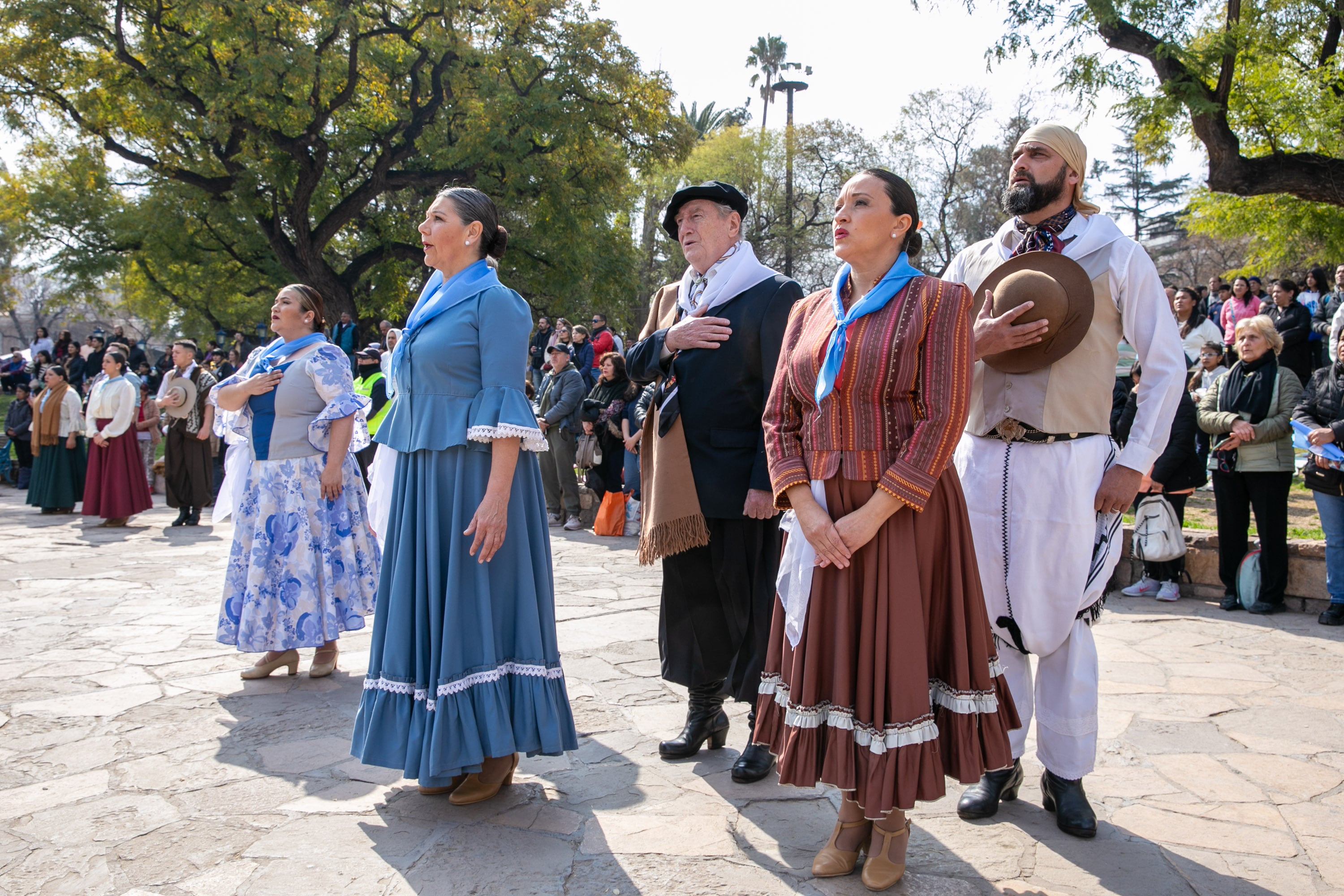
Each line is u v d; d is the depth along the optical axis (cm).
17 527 952
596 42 2100
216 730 344
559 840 253
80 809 274
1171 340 257
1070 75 1045
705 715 322
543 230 2217
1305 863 241
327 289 2138
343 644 475
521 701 274
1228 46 1000
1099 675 414
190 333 3619
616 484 874
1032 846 252
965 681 221
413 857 242
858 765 216
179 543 842
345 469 420
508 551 277
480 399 269
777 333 301
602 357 872
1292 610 544
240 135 1958
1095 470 261
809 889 227
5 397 2412
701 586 316
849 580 219
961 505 228
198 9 1747
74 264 2464
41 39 1844
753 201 3753
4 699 380
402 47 2183
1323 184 1052
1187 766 309
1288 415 525
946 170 3475
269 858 241
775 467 234
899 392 221
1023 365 261
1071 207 272
